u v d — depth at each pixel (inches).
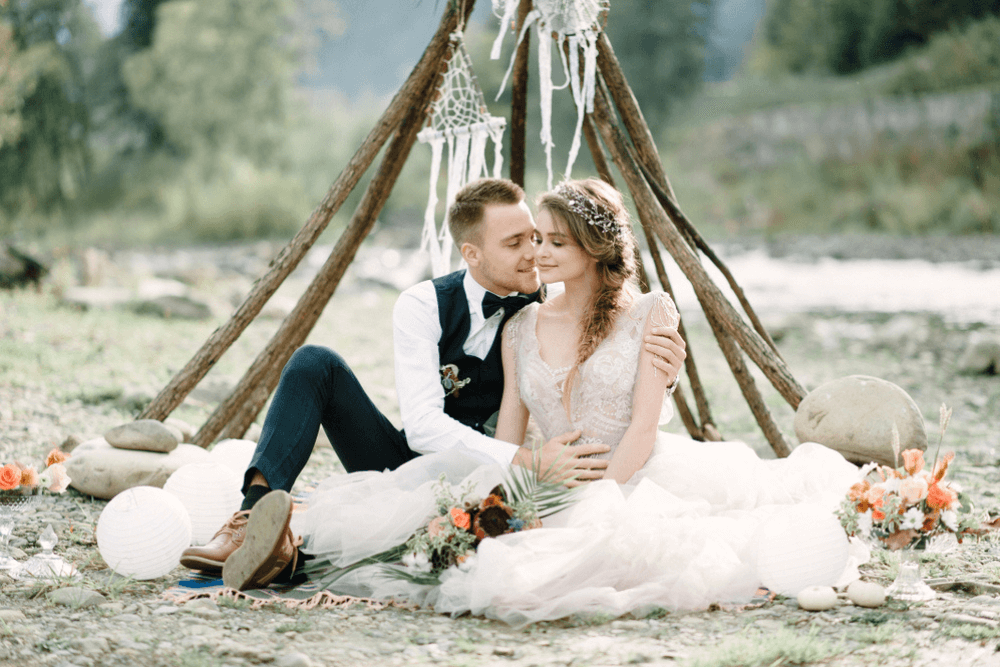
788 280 689.0
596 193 132.9
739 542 122.5
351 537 123.3
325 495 127.6
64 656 97.4
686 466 131.8
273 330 428.8
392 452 139.8
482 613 115.8
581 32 178.5
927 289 611.8
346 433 136.2
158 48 1505.9
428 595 118.6
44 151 944.9
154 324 410.3
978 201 1000.2
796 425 172.6
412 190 1275.8
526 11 193.3
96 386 279.1
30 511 158.6
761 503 131.6
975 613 110.0
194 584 124.5
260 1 1512.1
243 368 332.2
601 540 116.5
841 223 1108.5
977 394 308.5
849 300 562.9
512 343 138.5
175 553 128.6
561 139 1263.5
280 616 113.4
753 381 192.4
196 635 104.8
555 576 114.9
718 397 305.4
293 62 1576.0
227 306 474.3
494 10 183.6
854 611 114.1
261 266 785.6
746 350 179.2
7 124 620.4
